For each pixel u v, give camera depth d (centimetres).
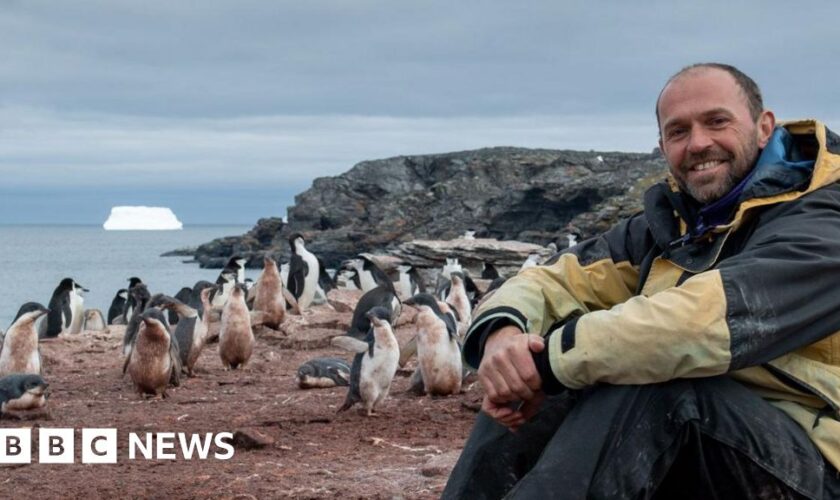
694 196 404
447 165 11769
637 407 362
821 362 381
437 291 3098
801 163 398
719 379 367
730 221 400
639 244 437
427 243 4288
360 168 11962
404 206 10862
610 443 358
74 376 1556
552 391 379
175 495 713
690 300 355
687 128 402
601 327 364
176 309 1551
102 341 2012
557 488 354
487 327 406
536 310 417
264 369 1647
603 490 352
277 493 701
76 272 10175
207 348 1952
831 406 371
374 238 10306
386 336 1081
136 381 1298
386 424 1038
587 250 445
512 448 403
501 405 390
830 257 364
